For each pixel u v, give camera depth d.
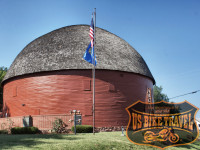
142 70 31.67
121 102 28.22
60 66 27.61
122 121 27.78
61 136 19.39
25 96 29.14
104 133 23.09
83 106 26.86
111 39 33.09
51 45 30.48
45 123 23.80
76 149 14.62
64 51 29.06
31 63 29.55
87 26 34.47
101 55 28.98
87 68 27.28
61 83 27.53
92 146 15.53
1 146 14.00
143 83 31.70
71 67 27.33
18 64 31.38
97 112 26.92
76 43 29.98
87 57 23.81
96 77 27.61
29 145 14.67
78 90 27.19
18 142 15.70
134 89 29.80
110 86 27.91
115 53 30.48
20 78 30.11
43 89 28.02
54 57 28.72
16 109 30.03
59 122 23.42
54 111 27.12
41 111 27.66
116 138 18.98
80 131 23.98
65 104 27.03
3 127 25.45
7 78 31.88
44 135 20.16
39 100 28.00
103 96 27.44
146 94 32.00
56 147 14.46
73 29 33.22
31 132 22.88
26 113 28.66
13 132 22.91
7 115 31.94
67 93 27.20
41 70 28.03
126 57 31.12
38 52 30.44
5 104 33.19
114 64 28.69
